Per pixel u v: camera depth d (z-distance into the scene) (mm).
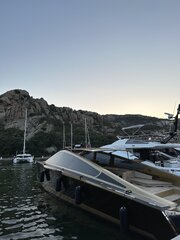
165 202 7789
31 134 109500
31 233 9227
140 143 18812
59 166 12758
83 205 10625
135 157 16125
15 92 160625
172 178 11359
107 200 9352
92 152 13008
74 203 11438
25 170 35250
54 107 167375
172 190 10430
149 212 7812
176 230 7113
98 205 9797
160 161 16688
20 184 20172
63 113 166125
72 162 11891
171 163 15781
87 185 10328
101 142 83312
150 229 7781
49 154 85812
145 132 23484
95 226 9594
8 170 35250
